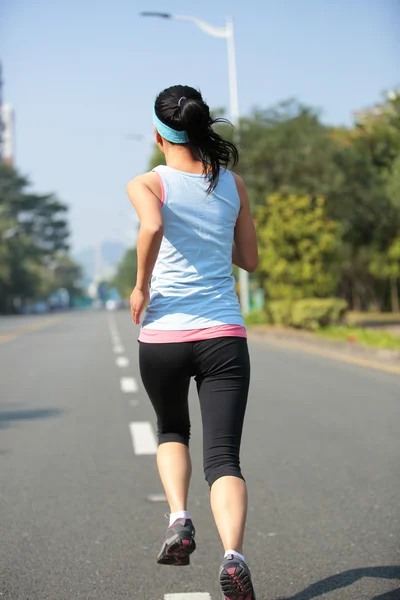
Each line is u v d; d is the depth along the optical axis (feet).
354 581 27.35
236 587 21.29
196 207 22.93
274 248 182.91
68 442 53.47
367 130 215.31
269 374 92.94
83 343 159.22
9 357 123.34
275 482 41.81
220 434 22.74
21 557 30.45
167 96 23.21
